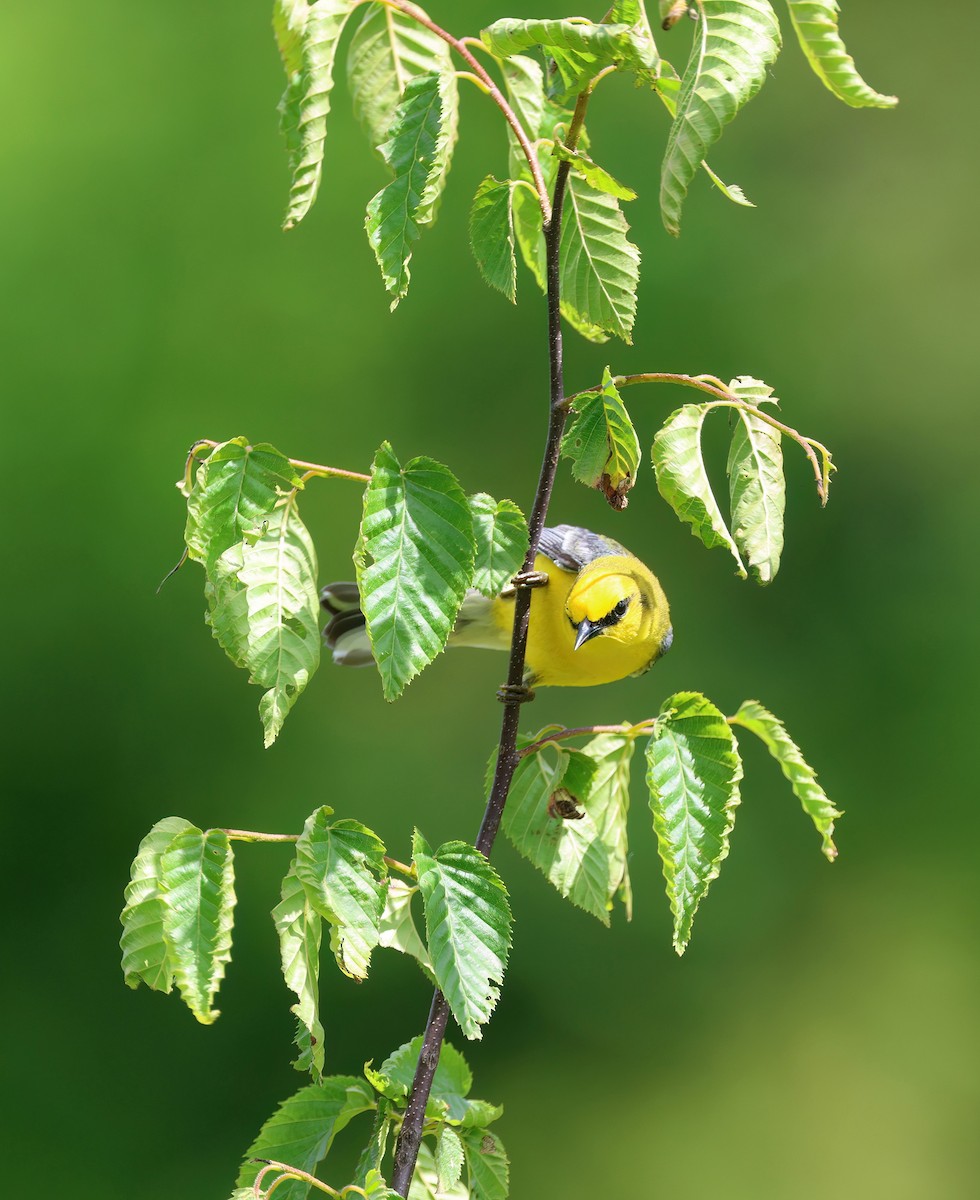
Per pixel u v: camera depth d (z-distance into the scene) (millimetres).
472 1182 3709
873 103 3670
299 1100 3701
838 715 8125
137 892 3650
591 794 3777
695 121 3639
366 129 3740
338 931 3637
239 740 7895
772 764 8070
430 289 8539
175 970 3633
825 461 3682
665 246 8516
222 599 3668
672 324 8422
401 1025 7406
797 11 3668
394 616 3641
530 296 8516
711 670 8148
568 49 3652
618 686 8102
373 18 3732
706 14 3643
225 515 3660
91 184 8289
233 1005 7438
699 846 3664
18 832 7586
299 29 3662
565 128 3748
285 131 3668
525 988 7461
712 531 3680
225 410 8180
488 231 3709
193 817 7754
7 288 8086
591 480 3697
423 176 3648
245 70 8477
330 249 8391
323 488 8242
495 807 3709
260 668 3670
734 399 3684
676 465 3676
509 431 8438
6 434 7926
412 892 3703
